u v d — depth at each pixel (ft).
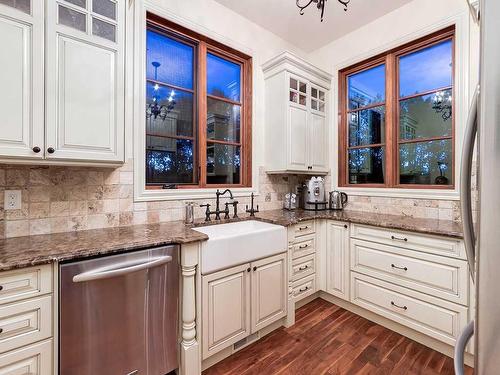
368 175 9.93
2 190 5.03
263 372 5.58
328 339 6.75
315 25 9.60
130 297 4.67
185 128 8.09
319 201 9.92
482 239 1.52
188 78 8.20
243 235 6.24
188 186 7.97
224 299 5.89
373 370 5.61
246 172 9.41
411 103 8.79
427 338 6.48
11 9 4.25
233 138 9.25
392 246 7.04
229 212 8.60
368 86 9.95
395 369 5.63
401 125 9.04
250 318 6.40
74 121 4.88
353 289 7.95
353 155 10.45
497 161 1.44
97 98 5.15
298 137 9.39
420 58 8.58
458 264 5.86
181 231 5.91
